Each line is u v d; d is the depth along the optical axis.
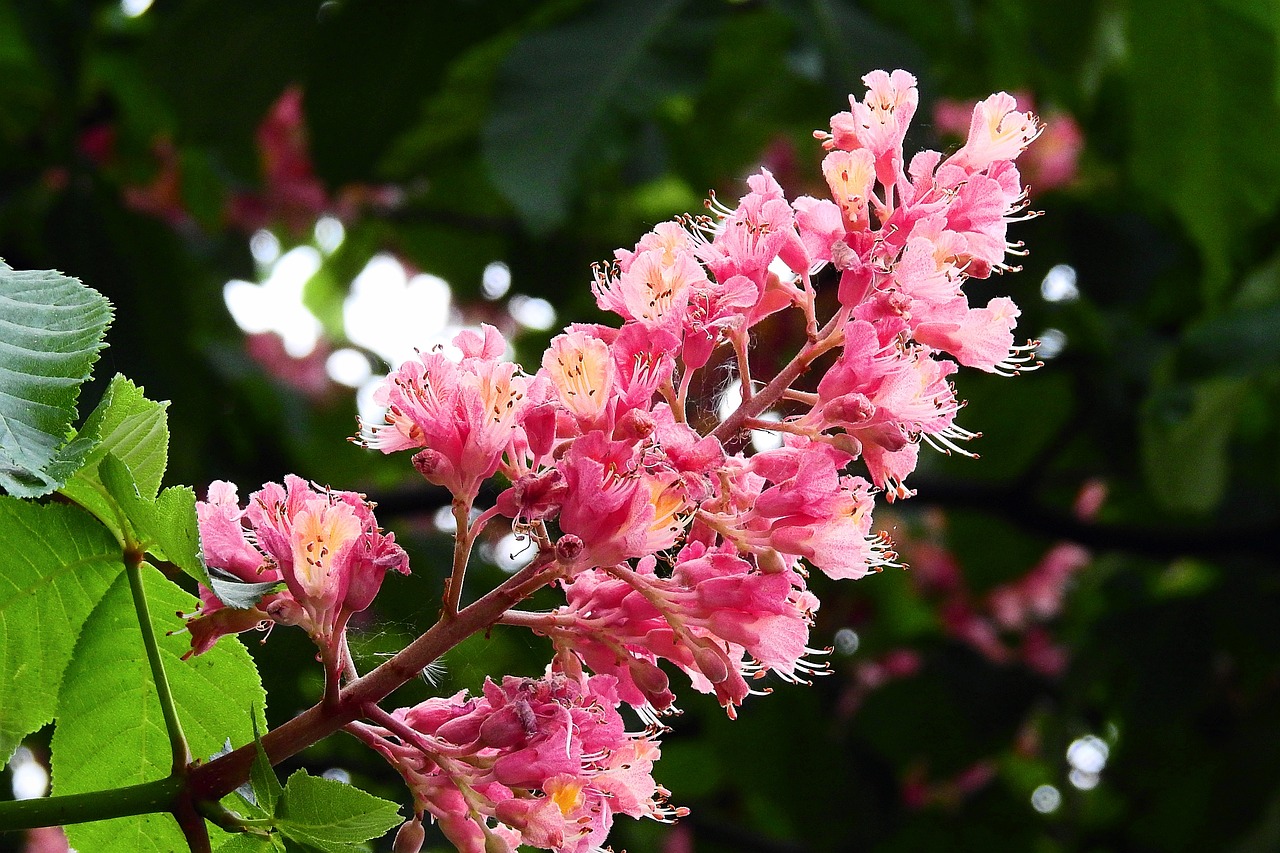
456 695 2.94
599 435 2.66
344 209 9.84
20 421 2.47
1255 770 7.90
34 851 7.10
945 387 3.01
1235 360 6.84
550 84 6.12
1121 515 9.76
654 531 2.72
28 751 5.77
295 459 9.53
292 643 5.17
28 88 8.17
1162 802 8.66
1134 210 9.17
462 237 10.20
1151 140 7.02
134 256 7.07
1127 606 8.53
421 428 2.77
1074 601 10.47
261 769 2.54
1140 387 8.49
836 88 6.42
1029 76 7.97
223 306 9.20
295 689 5.20
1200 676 8.23
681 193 10.08
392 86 6.91
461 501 2.75
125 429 2.79
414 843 2.72
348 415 10.35
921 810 9.16
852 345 2.86
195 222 9.79
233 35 6.85
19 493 2.47
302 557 2.63
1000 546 10.16
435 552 6.80
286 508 2.72
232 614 2.68
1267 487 9.02
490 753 2.68
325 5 7.19
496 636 4.95
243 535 2.85
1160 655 8.30
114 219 7.05
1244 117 6.77
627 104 6.12
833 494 2.76
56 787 3.13
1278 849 7.60
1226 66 6.68
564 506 2.65
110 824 3.15
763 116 8.77
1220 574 8.50
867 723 9.20
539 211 5.95
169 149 9.02
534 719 2.68
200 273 8.97
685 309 2.81
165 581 2.99
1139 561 9.70
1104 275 9.09
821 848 8.98
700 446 2.68
